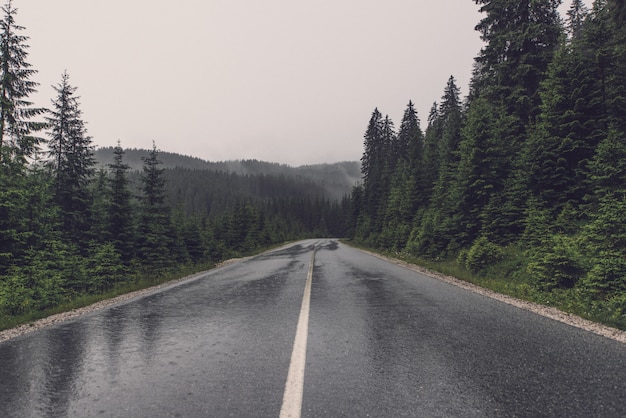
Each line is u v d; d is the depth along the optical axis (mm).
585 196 11859
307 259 21781
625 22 14203
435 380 3381
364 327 5457
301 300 7973
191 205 155375
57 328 5918
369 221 52656
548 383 3291
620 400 2932
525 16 19281
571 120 13648
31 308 9125
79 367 3977
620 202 8625
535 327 5379
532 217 12930
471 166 17359
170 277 15508
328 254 27047
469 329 5273
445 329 5277
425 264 16938
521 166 15188
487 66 21266
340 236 129750
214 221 48594
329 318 6117
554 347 4379
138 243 19797
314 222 133125
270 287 10352
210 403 2982
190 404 2975
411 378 3438
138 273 17344
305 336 5008
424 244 21047
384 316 6199
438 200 25781
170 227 22875
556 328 5312
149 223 20734
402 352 4238
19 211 13828
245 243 42406
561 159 13070
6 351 4648
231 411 2826
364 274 13180
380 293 8750
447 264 16906
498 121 17844
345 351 4305
